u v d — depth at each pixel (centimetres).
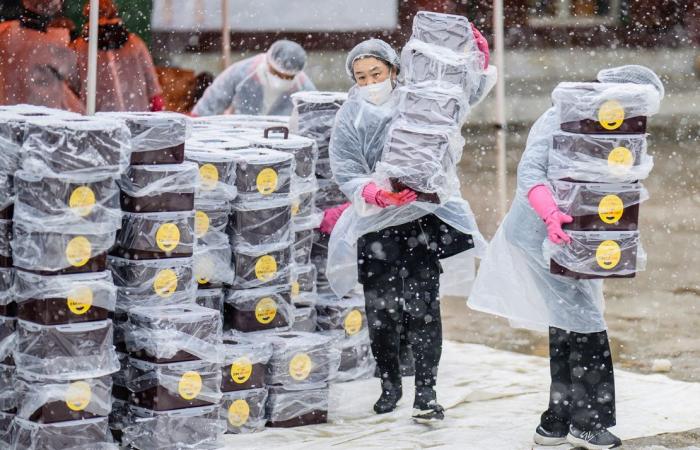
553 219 531
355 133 616
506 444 584
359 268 635
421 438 594
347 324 707
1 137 534
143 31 1205
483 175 1630
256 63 983
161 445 552
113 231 538
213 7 1589
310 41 2144
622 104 527
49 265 520
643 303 957
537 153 548
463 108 598
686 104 2231
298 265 673
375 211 602
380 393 686
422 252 623
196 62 1736
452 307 951
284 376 615
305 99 695
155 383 550
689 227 1264
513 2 2630
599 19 2562
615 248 536
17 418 536
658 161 1702
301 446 579
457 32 599
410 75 597
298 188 656
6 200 536
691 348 816
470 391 683
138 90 1058
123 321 569
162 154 561
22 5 1019
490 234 1241
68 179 519
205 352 561
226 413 599
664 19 2492
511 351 816
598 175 530
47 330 523
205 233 606
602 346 562
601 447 564
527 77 2480
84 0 1034
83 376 531
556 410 580
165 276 570
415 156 581
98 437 539
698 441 589
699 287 1012
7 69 1005
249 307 625
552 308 555
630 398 667
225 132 718
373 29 2108
